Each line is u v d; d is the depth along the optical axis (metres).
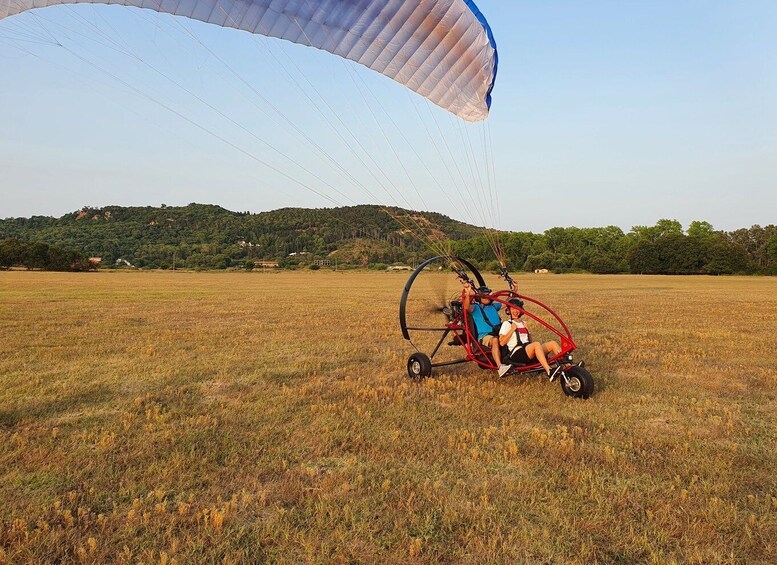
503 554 3.16
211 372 7.96
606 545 3.27
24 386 6.91
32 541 3.24
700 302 22.30
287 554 3.17
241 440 4.96
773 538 3.33
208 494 3.91
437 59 6.24
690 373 8.06
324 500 3.78
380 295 26.00
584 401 6.34
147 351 9.58
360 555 3.14
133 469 4.29
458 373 8.03
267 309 18.14
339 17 5.64
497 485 4.02
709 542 3.28
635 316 16.44
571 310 18.42
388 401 6.30
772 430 5.38
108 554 3.17
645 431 5.28
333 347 10.30
